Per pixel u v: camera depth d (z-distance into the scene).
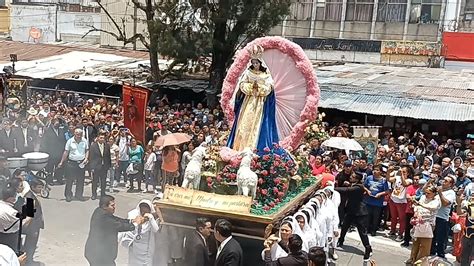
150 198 15.66
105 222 8.25
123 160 16.64
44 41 45.44
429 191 11.23
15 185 9.19
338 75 30.86
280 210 8.83
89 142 17.19
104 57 37.59
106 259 8.30
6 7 48.38
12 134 15.54
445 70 34.50
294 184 10.36
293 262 6.95
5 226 7.67
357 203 11.61
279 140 11.19
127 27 43.28
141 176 16.73
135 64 35.62
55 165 16.67
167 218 8.83
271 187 9.52
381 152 16.19
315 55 40.22
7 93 19.94
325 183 11.77
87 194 15.72
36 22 45.50
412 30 39.25
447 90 26.97
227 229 7.56
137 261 8.53
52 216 13.16
